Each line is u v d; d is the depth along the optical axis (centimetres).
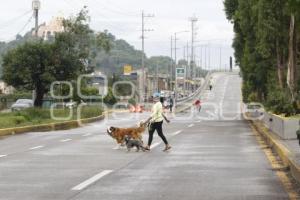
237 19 4256
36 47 4534
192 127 3694
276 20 3484
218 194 1138
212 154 1934
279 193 1150
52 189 1205
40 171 1495
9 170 1518
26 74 4494
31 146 2289
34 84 4616
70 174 1435
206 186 1239
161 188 1216
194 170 1509
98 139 2659
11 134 3067
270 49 3728
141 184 1272
